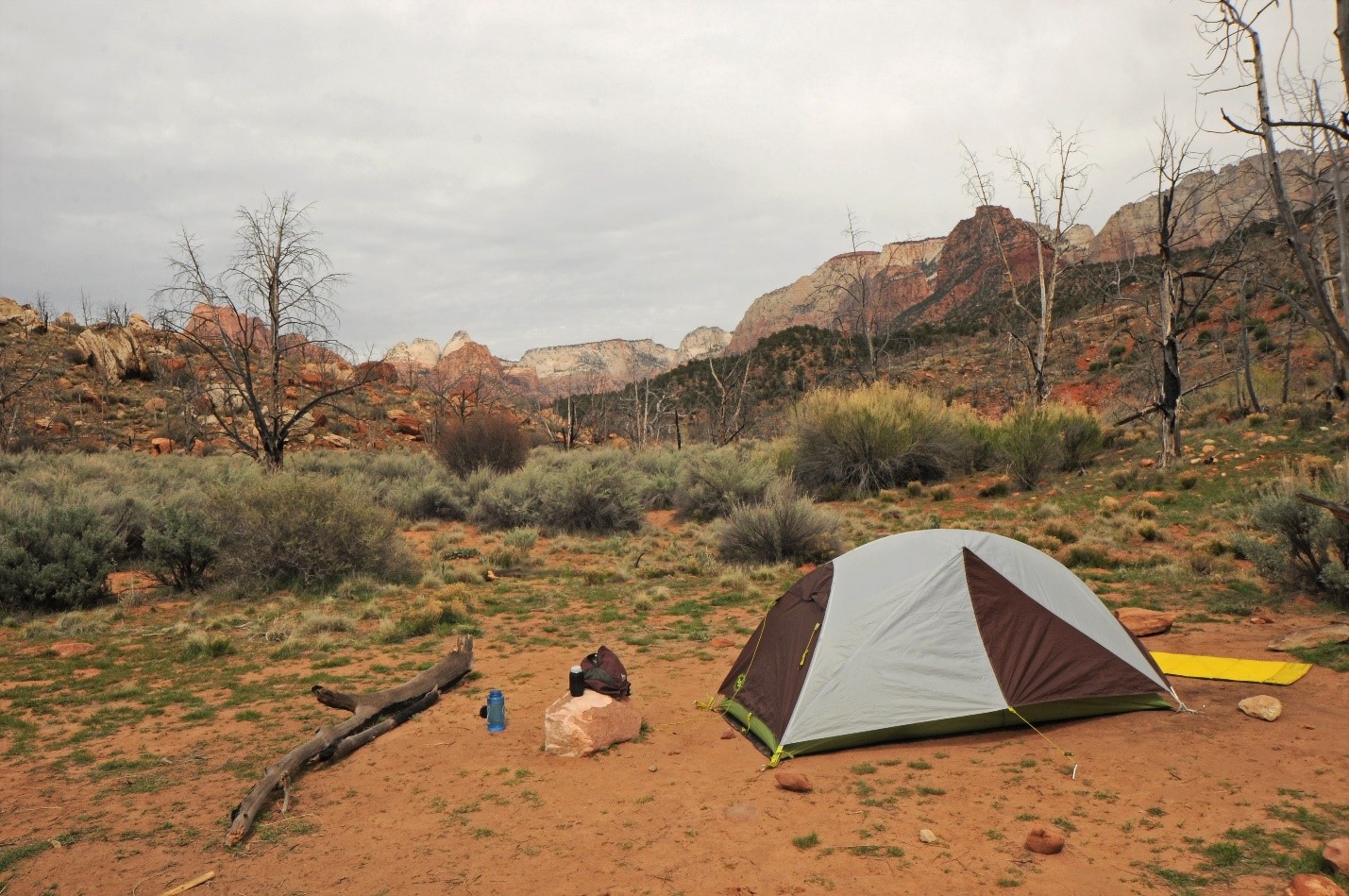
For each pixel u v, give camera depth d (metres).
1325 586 10.34
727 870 4.42
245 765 6.50
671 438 67.25
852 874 4.29
